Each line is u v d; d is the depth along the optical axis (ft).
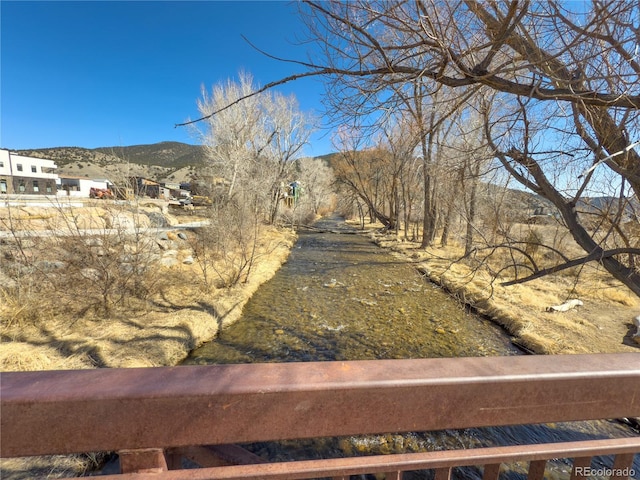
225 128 56.24
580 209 11.55
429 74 7.17
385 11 6.65
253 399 2.29
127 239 19.17
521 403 2.58
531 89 6.98
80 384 2.21
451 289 27.43
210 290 23.24
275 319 20.66
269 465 2.34
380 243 59.11
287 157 72.90
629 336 17.52
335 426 2.40
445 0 6.63
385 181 83.15
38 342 13.43
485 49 7.97
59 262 16.60
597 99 6.76
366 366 2.60
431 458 2.53
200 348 16.39
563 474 9.04
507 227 15.92
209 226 30.63
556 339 16.87
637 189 8.56
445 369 2.60
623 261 12.07
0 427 2.11
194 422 2.25
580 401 2.66
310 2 6.17
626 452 2.84
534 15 6.07
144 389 2.20
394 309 23.15
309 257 44.19
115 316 16.99
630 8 5.32
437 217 48.91
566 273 29.12
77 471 8.36
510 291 24.88
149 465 2.23
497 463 2.68
